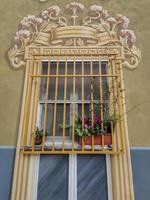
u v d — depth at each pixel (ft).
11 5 15.28
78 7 14.92
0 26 14.65
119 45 13.76
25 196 10.47
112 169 10.98
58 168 11.19
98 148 11.16
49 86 13.23
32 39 14.07
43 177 11.03
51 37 14.11
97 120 11.78
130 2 15.15
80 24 14.44
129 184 10.49
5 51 13.91
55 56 13.57
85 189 10.84
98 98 12.68
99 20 14.53
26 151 11.11
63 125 11.59
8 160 11.13
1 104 12.46
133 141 11.44
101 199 10.64
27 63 13.35
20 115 12.08
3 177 10.80
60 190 10.85
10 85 12.92
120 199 10.26
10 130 11.83
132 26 14.43
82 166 11.20
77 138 11.67
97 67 13.58
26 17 14.76
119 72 12.96
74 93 12.32
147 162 10.96
